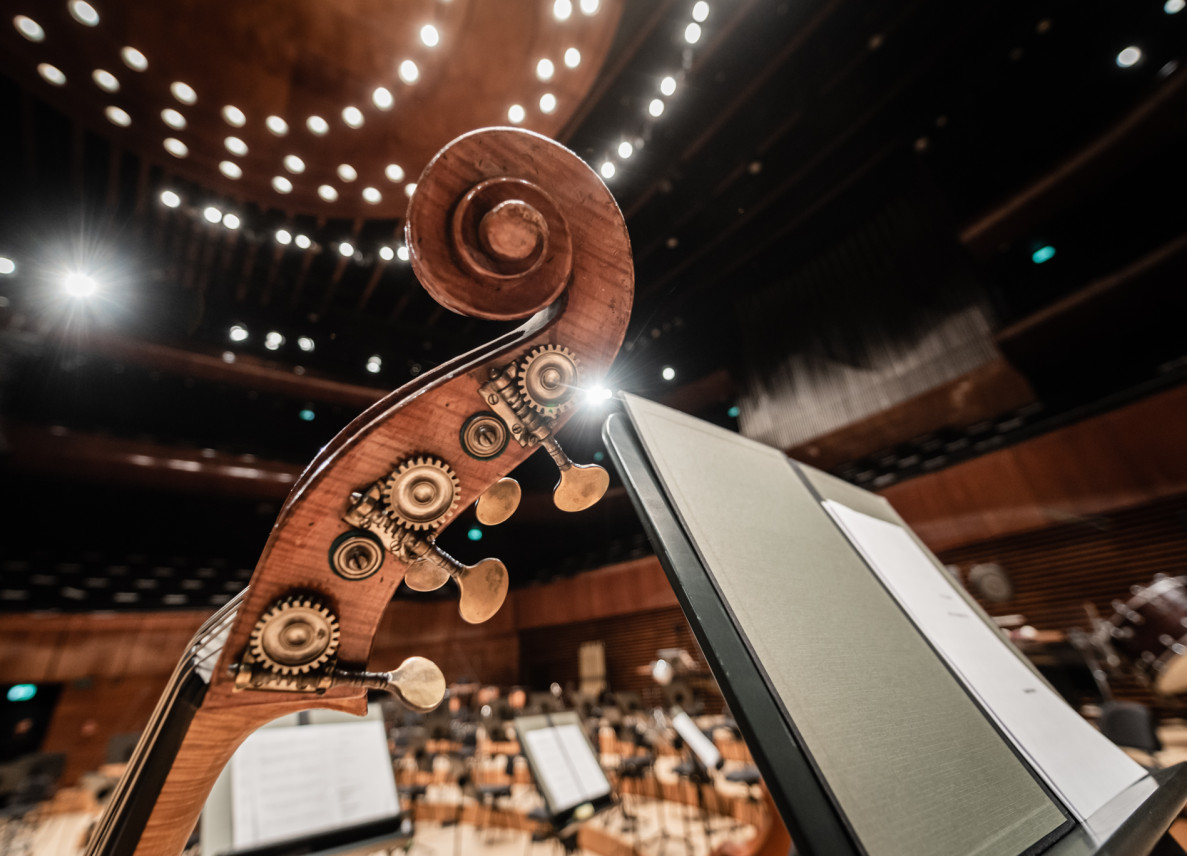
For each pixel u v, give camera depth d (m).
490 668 10.66
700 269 9.19
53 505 9.77
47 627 7.53
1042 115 7.66
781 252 9.73
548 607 10.79
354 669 0.42
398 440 0.43
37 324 7.74
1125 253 7.42
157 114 2.88
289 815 1.64
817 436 8.72
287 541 0.40
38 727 7.36
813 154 7.74
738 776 3.13
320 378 9.62
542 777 2.64
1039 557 6.29
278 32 2.50
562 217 0.45
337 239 6.36
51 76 2.74
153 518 10.60
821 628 0.56
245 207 5.86
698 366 10.68
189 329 8.36
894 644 0.65
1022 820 0.51
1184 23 6.46
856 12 6.47
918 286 8.22
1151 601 2.65
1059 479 6.13
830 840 0.35
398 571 0.44
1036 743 0.66
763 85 7.01
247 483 10.11
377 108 2.78
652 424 0.61
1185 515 5.42
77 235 6.49
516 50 2.65
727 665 0.43
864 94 7.11
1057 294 7.99
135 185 5.91
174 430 10.81
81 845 4.38
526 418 0.46
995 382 7.52
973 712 0.64
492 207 0.43
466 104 2.81
